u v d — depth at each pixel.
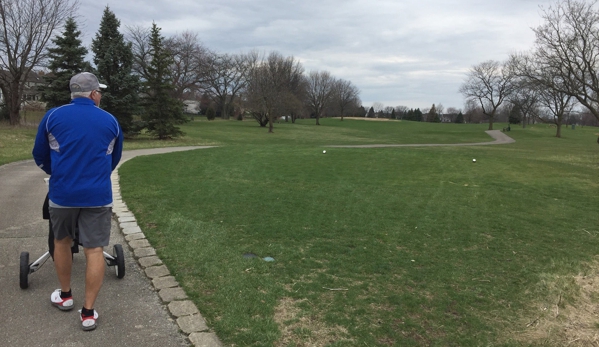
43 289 3.58
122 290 3.61
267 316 3.17
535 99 54.97
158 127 26.22
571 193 9.82
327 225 5.97
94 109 2.97
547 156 24.73
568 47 29.69
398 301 3.55
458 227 6.22
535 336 3.12
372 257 4.67
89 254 2.95
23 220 5.66
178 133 27.16
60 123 2.83
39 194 7.45
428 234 5.76
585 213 7.67
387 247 5.07
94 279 2.93
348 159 15.38
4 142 18.09
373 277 4.09
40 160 3.02
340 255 4.70
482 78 66.69
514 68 40.53
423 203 7.94
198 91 57.91
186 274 3.94
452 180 11.22
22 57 26.03
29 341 2.77
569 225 6.69
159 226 5.52
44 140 2.89
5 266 4.04
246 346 2.76
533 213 7.50
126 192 7.72
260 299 3.45
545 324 3.30
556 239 5.82
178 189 8.26
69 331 2.92
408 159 15.89
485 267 4.54
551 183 11.24
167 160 13.23
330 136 48.25
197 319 3.09
